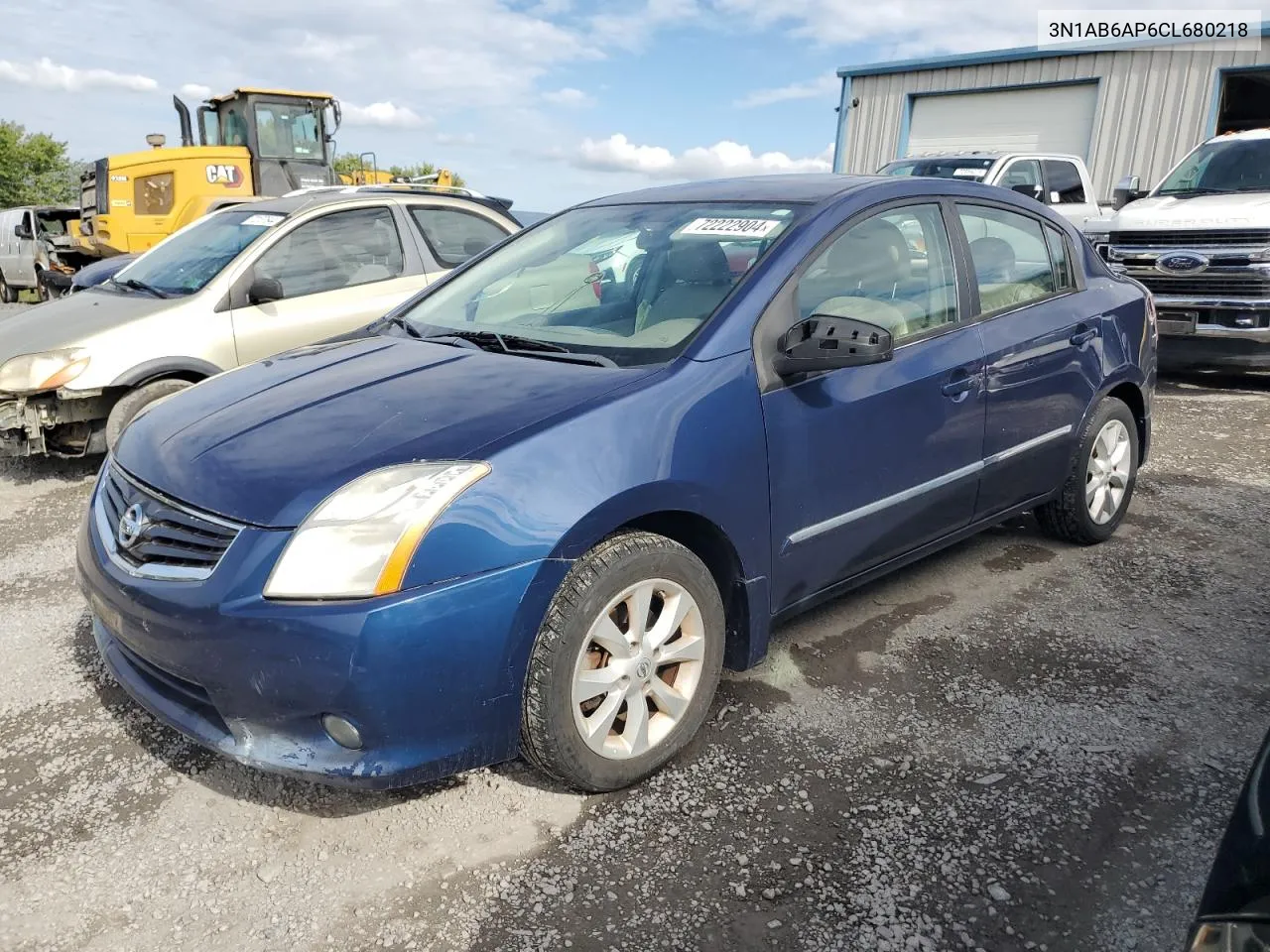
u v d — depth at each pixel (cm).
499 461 234
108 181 1198
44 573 426
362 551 220
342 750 225
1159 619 365
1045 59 1619
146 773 277
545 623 239
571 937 212
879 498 321
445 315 359
